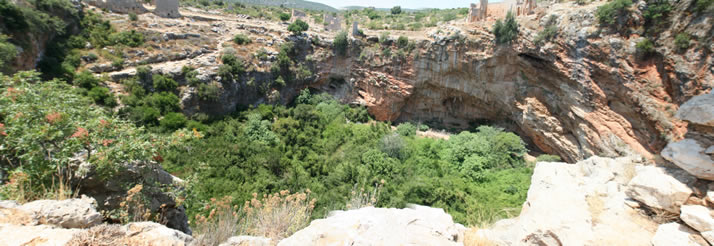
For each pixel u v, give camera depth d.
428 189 25.12
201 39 39.91
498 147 34.44
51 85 10.77
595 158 6.91
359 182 26.19
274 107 40.19
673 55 27.17
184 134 12.19
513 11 38.69
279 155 28.75
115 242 5.09
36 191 8.22
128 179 10.65
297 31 44.91
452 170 31.09
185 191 12.14
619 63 29.55
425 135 42.84
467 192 26.62
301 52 45.12
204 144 27.97
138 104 28.91
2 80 10.20
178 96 31.94
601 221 5.46
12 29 23.70
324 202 21.38
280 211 7.77
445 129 46.09
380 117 47.59
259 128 33.16
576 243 5.18
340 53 46.16
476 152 33.06
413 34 44.88
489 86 40.78
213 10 55.00
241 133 32.25
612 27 29.98
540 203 6.27
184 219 12.55
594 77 31.33
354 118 45.25
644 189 5.51
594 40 30.64
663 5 27.58
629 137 29.69
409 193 25.02
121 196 10.32
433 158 33.53
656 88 28.12
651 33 28.55
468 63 40.03
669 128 26.62
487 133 39.09
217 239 6.55
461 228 6.80
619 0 29.16
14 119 8.65
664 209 5.27
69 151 8.83
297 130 35.50
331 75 47.06
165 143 11.65
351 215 6.47
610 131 30.58
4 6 23.09
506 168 32.62
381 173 28.89
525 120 38.91
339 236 5.61
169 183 11.95
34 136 8.53
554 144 37.12
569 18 32.53
